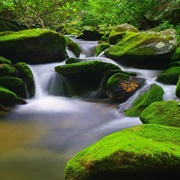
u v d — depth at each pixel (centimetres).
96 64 698
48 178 317
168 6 1104
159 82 686
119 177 261
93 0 1588
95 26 1566
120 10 1279
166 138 310
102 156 260
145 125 347
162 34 779
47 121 532
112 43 1026
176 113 430
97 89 727
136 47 776
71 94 732
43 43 782
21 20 1004
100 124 516
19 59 780
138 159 247
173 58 777
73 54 939
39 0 952
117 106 616
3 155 379
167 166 254
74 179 270
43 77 752
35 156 376
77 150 398
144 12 1215
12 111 586
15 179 314
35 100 680
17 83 656
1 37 771
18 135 455
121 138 286
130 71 764
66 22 1109
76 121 533
